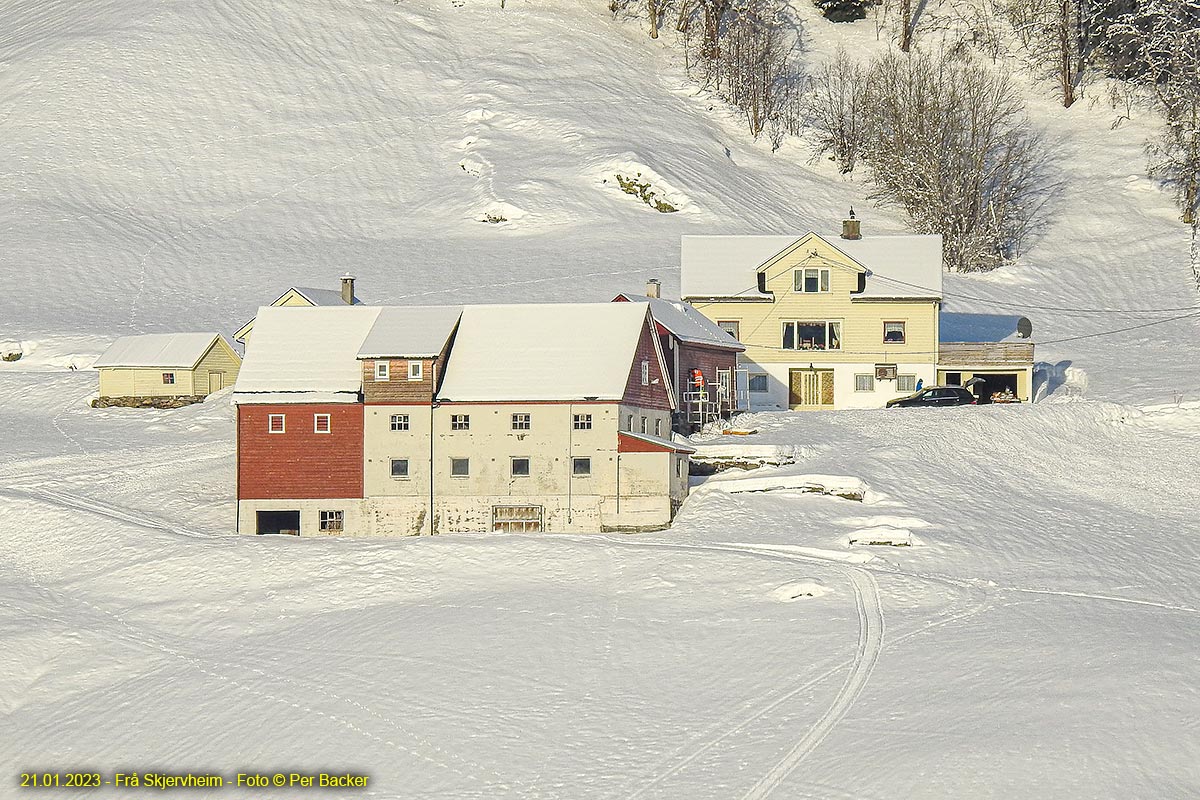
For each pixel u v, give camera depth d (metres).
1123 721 70.94
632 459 114.31
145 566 105.94
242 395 118.38
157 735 79.06
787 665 82.06
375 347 118.25
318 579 102.19
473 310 124.94
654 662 83.75
